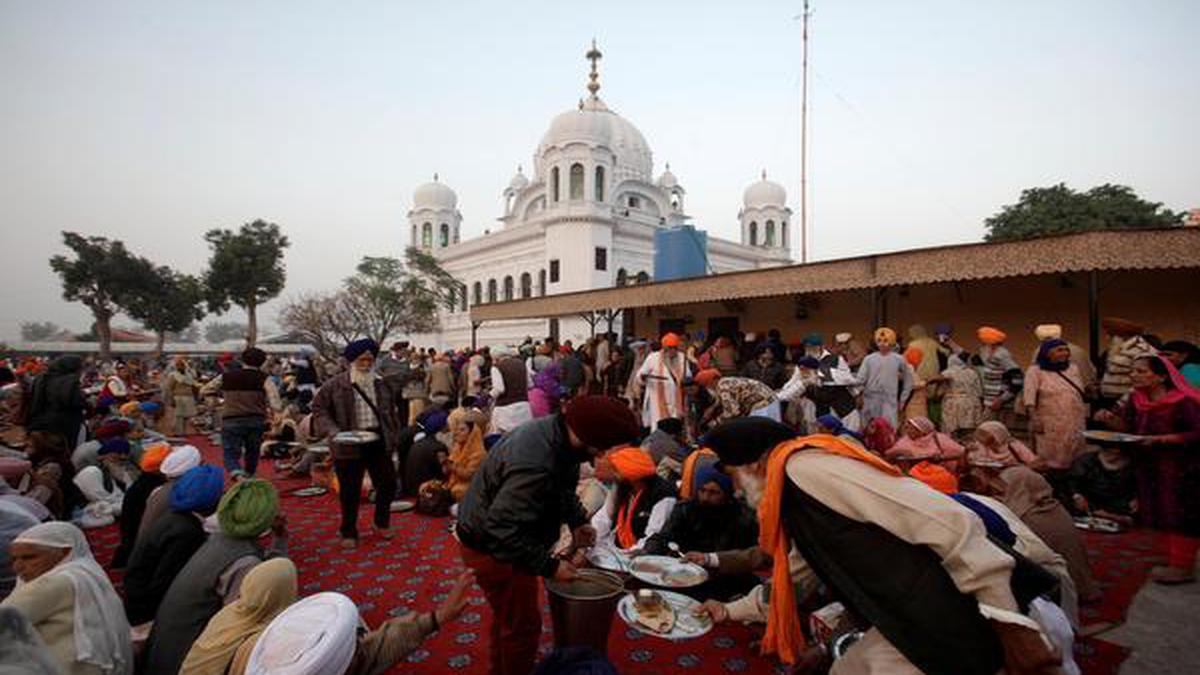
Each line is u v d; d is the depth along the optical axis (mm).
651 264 35594
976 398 7227
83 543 2650
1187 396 3992
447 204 48875
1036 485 4051
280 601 2324
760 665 3174
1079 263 6922
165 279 45219
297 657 1964
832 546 1915
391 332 36125
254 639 2188
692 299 11633
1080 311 9266
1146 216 26344
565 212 32219
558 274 32562
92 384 17719
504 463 2473
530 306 16922
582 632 2617
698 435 8078
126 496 4680
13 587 3383
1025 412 7180
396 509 6363
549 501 2539
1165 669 3072
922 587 1748
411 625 2365
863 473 1868
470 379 12328
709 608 2941
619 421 2387
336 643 2029
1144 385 4266
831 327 12297
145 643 2783
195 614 2633
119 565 4660
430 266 35625
